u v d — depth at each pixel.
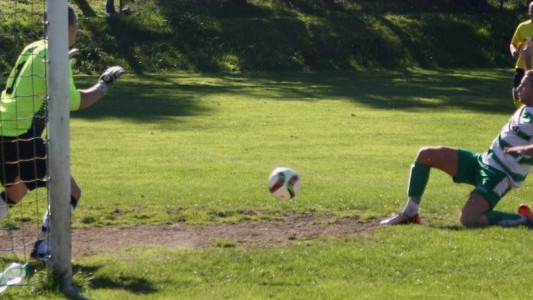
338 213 25.09
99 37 94.00
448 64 101.00
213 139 45.88
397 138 46.53
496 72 96.75
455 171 23.80
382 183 31.59
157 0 106.88
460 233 21.83
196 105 63.78
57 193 17.41
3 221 23.97
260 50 97.69
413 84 82.88
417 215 23.50
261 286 17.50
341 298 16.61
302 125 52.25
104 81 20.38
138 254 20.14
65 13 17.23
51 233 17.47
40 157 20.31
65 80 17.33
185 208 26.03
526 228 22.34
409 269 18.62
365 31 103.56
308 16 106.94
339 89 77.69
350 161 38.06
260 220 24.22
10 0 85.94
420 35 104.12
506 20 109.38
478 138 46.69
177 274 18.36
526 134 23.05
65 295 17.02
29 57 20.27
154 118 55.88
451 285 17.52
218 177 33.06
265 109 61.44
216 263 19.14
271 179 22.06
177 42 96.38
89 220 24.08
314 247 20.59
